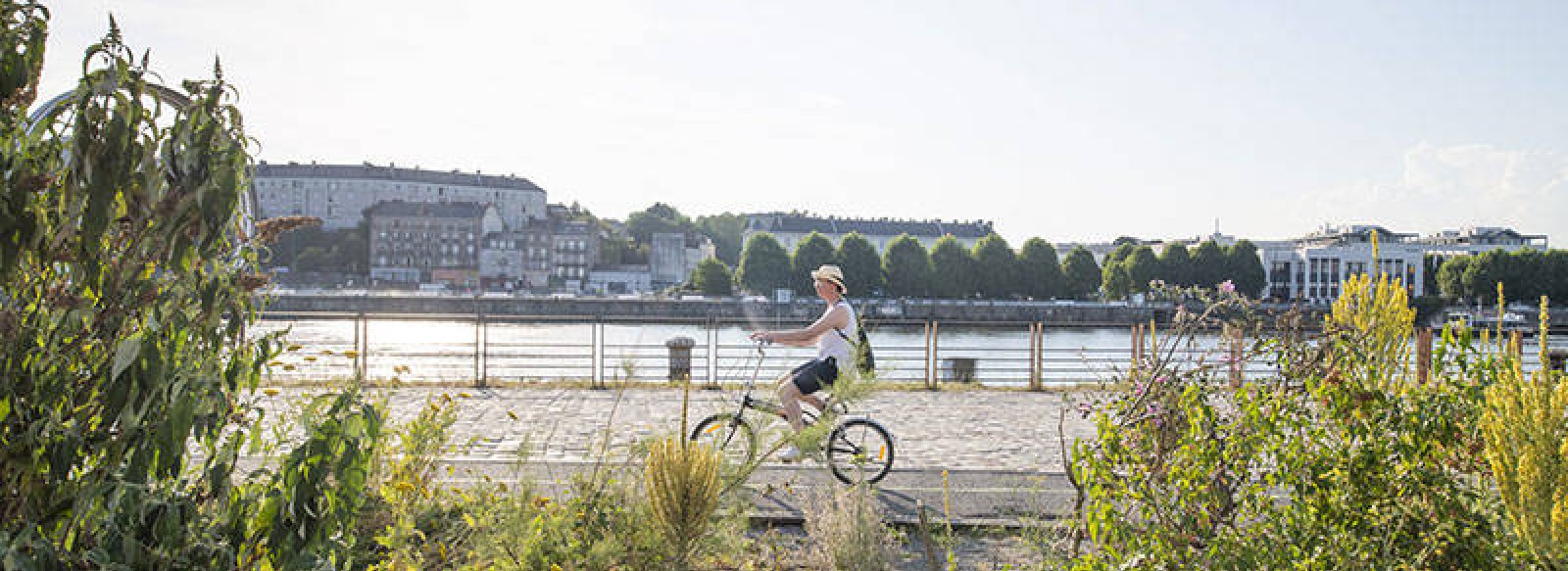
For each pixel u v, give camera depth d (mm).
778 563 5410
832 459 7348
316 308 81938
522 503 4152
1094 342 50500
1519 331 4078
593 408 12742
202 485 2732
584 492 4953
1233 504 3764
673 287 148625
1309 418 3777
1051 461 9547
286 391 9781
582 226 157750
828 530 5465
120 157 2268
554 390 15023
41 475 2316
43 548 2193
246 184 2660
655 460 4117
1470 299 110688
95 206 2250
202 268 2514
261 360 2744
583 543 4336
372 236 146750
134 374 2320
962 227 183250
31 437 2234
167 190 2494
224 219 2461
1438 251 159375
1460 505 3604
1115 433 3832
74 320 2348
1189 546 3648
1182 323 4613
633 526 4355
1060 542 4742
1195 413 3807
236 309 2623
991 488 7660
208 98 2484
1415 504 3641
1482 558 3479
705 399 14078
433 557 4195
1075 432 11625
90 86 2266
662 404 13266
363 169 159875
